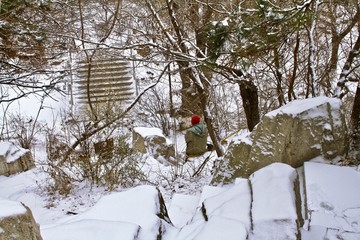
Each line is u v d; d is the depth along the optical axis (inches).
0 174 320.8
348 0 320.8
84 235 119.0
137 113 611.8
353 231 132.1
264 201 136.1
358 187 158.1
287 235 121.7
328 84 360.8
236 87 637.9
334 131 192.1
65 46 474.3
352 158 191.2
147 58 339.9
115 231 119.8
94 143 296.7
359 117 217.5
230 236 120.0
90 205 242.5
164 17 417.7
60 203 248.1
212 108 565.9
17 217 88.6
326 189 156.2
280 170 153.9
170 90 598.2
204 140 384.8
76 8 442.3
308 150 191.5
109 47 334.0
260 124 205.0
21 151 344.8
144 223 132.0
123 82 669.3
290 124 192.1
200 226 132.7
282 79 382.0
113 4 484.7
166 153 407.8
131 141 464.8
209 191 189.2
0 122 592.4
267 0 215.3
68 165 311.3
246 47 233.9
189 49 390.6
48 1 355.9
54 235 119.3
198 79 378.0
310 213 143.5
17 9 333.4
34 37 364.2
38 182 291.6
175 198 200.7
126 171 291.1
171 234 136.3
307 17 217.0
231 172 218.5
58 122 598.5
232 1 338.3
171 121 598.9
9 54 391.5
